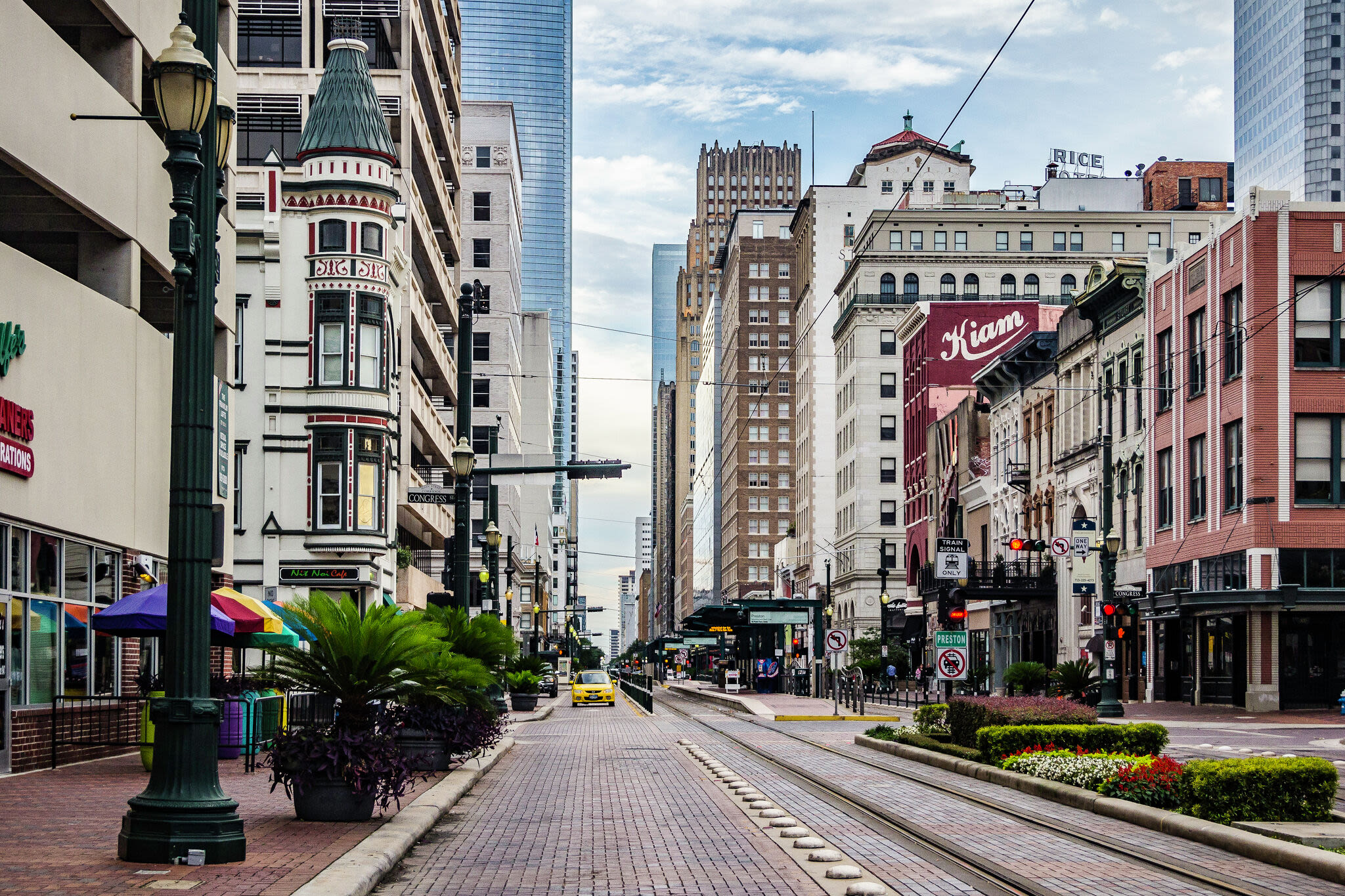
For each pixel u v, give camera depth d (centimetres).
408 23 5222
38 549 2077
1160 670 5078
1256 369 4456
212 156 1214
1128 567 5450
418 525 5897
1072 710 2311
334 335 4262
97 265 2419
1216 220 4769
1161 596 4891
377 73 5122
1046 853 1308
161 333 2614
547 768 2409
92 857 1143
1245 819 1409
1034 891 1084
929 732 2898
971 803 1764
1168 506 5141
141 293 2766
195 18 1227
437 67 6475
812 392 12394
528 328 14588
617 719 4666
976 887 1107
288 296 4272
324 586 4222
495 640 2477
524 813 1669
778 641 9794
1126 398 5509
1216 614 4644
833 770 2339
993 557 7088
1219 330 4688
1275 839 1289
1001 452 7044
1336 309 4488
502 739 3047
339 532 4212
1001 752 2097
